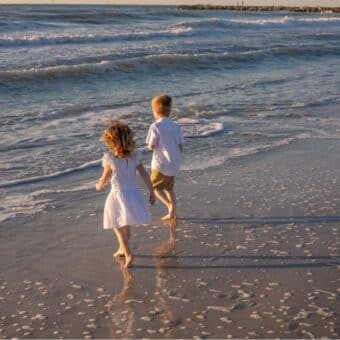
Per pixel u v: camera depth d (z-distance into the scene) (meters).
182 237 5.75
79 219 6.32
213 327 4.03
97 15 48.28
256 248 5.48
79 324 4.09
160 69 19.94
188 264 5.12
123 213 4.96
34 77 16.44
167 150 6.08
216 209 6.58
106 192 7.32
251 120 12.30
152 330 4.00
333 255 5.32
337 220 6.27
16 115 12.06
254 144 10.05
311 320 4.12
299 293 4.54
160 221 6.21
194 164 8.61
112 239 5.75
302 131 11.24
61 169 8.34
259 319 4.13
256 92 16.30
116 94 15.27
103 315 4.22
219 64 22.03
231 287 4.66
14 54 21.77
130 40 29.75
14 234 5.83
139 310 4.29
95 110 12.90
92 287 4.68
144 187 7.48
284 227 6.04
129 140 5.07
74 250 5.45
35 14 47.00
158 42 29.23
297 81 18.83
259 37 37.03
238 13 108.88
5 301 4.42
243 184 7.57
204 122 11.94
